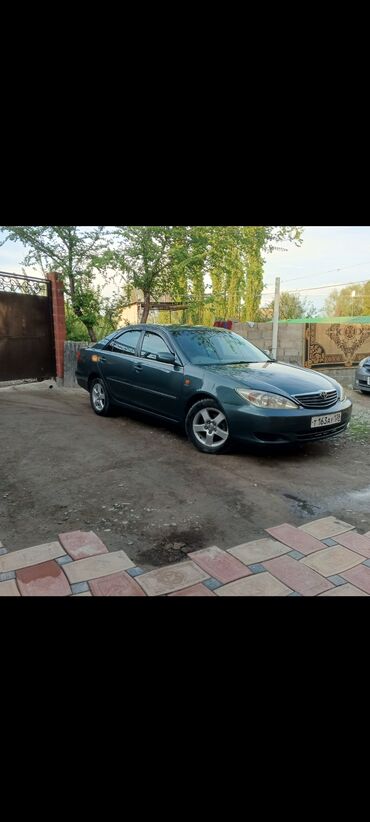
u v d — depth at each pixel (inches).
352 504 147.2
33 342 353.7
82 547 116.7
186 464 182.9
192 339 226.4
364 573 107.7
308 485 163.2
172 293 438.0
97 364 259.9
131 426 243.4
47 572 105.7
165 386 214.5
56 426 238.1
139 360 232.4
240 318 781.9
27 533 124.1
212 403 192.1
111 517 134.3
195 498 148.9
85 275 412.5
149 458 189.3
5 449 196.9
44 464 179.5
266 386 185.3
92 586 100.7
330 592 100.4
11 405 287.4
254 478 168.7
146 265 399.9
